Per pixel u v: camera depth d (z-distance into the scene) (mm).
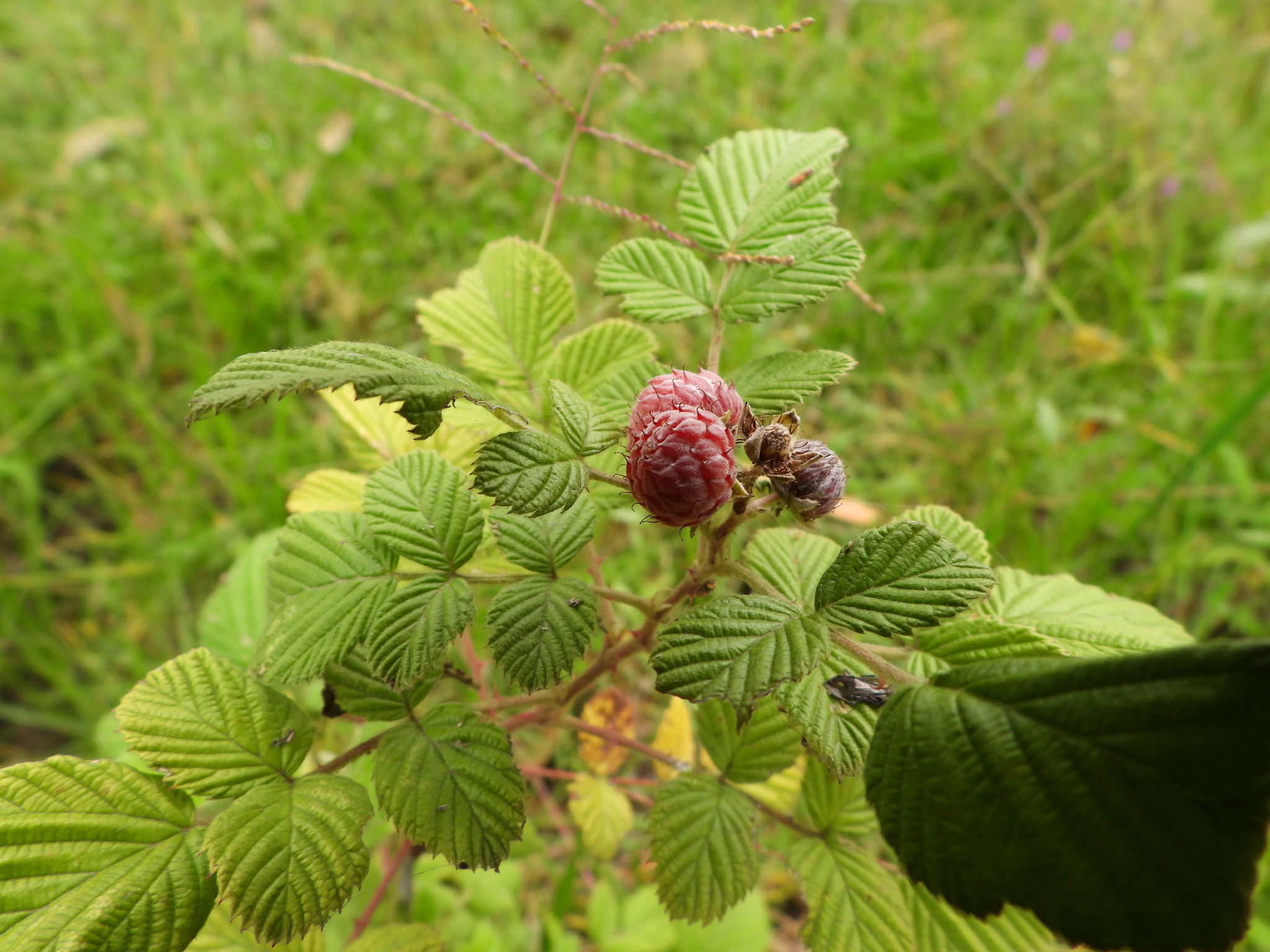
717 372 135
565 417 115
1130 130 509
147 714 132
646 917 248
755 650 110
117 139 523
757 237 152
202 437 398
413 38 601
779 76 547
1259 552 360
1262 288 425
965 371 418
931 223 474
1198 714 90
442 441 190
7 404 410
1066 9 618
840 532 329
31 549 386
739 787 196
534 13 604
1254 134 537
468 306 184
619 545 329
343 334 431
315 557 146
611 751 221
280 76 571
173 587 364
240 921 172
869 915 161
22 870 117
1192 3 617
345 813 128
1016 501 353
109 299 413
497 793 130
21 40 627
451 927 244
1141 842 90
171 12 641
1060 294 450
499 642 126
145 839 125
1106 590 342
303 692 245
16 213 493
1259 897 267
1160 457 388
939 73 551
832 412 408
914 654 141
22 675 366
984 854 97
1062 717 96
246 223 468
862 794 172
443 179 486
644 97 513
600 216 456
